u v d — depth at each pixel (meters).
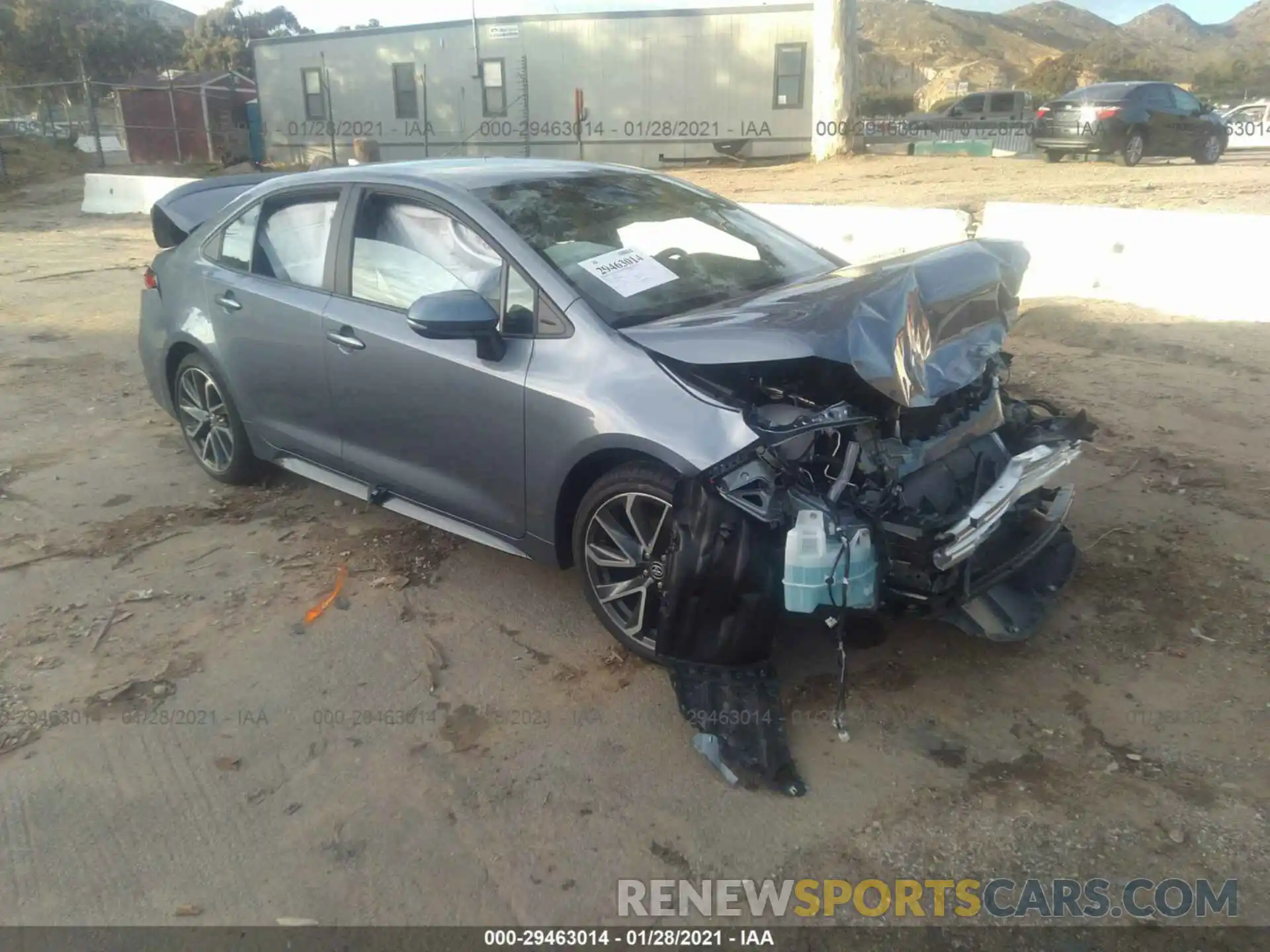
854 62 22.88
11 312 10.16
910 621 3.85
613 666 3.66
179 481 5.49
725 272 4.08
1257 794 2.94
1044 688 3.46
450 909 2.63
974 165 19.91
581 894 2.67
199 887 2.72
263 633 3.93
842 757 3.15
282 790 3.07
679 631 3.28
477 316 3.53
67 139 34.59
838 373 3.31
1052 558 3.80
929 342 3.25
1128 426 5.79
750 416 3.16
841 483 3.14
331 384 4.36
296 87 32.03
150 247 15.02
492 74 29.53
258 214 4.86
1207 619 3.82
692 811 2.94
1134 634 3.75
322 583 4.31
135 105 33.41
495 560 4.49
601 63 28.58
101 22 54.97
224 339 4.89
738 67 27.88
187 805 3.02
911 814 2.91
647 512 3.45
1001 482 3.25
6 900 2.69
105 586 4.31
